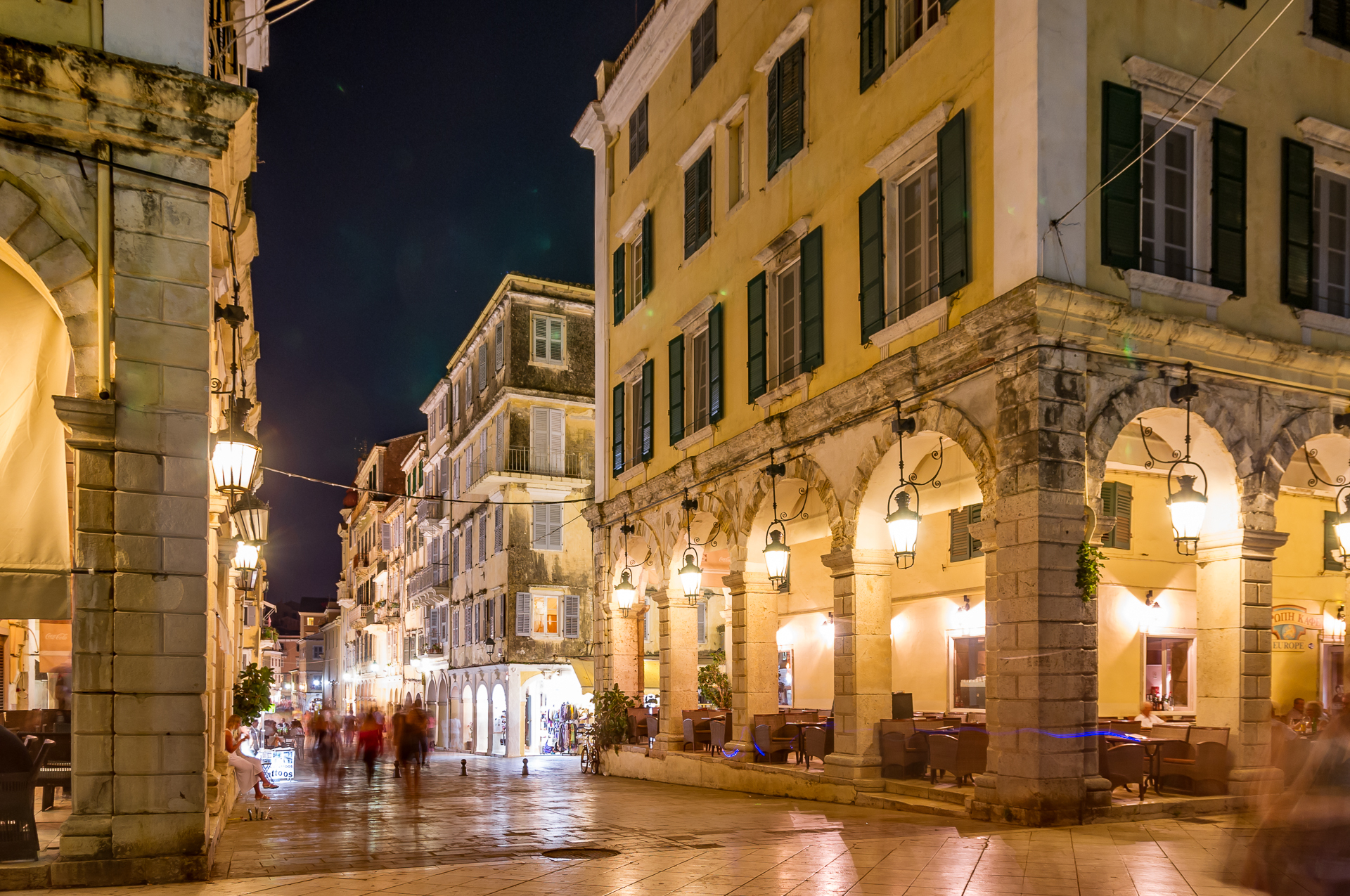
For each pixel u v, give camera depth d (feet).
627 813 45.68
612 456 79.97
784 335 57.21
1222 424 41.29
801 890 25.41
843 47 52.01
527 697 121.70
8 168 27.68
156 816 27.43
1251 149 43.21
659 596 69.87
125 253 28.55
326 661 284.82
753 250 60.29
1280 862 15.88
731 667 60.23
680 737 66.95
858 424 49.11
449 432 152.35
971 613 56.24
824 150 53.21
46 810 38.24
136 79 28.43
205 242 29.55
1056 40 38.96
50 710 44.65
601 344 83.82
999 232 39.73
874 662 48.11
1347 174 46.44
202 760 28.07
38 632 58.23
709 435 64.18
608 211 83.56
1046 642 36.42
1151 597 53.47
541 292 126.93
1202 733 41.27
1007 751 37.35
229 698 55.11
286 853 33.42
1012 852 30.07
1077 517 37.50
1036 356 37.42
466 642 139.33
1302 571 59.77
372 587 216.54
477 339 138.82
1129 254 39.42
